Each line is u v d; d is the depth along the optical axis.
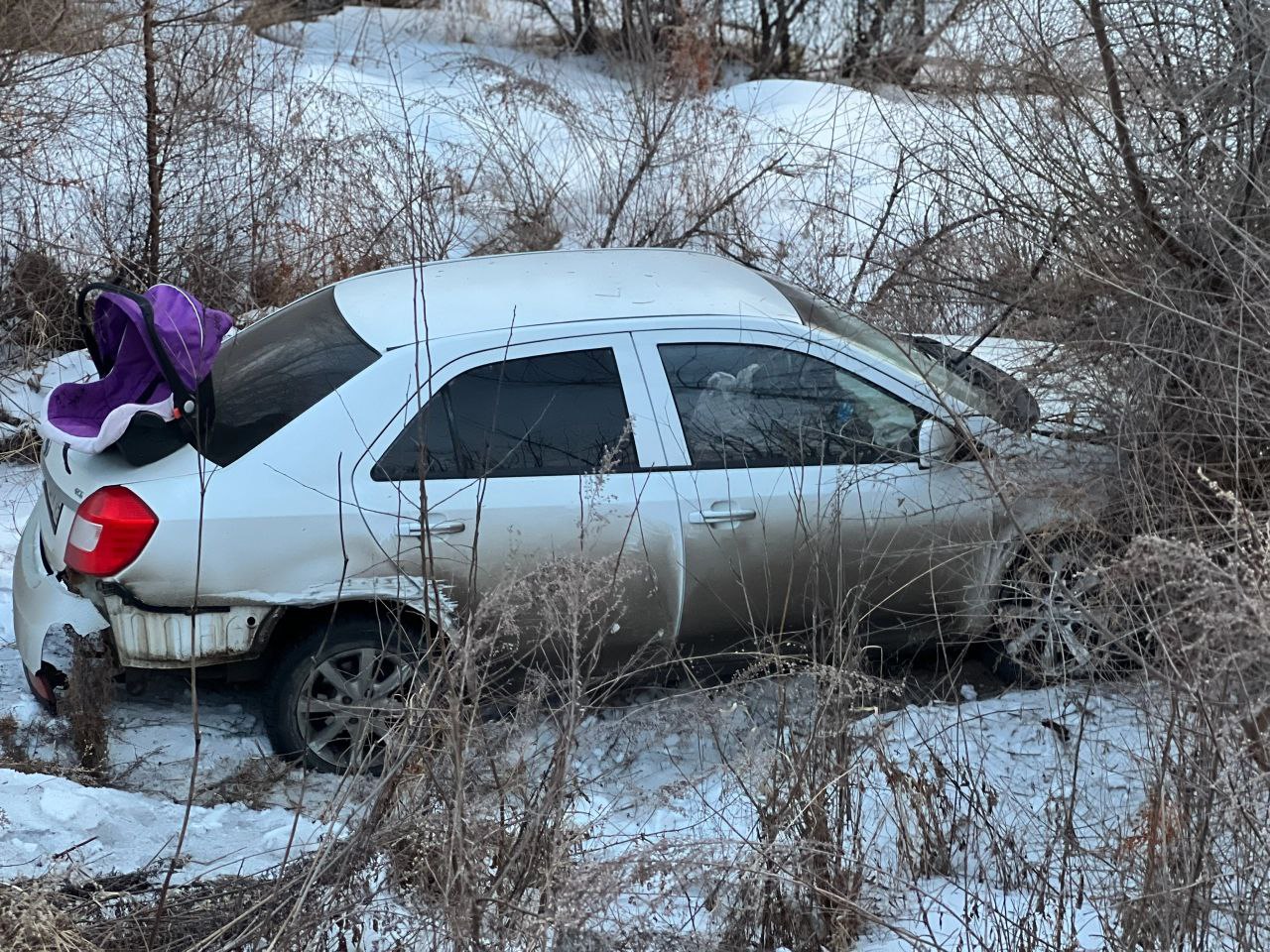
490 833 3.17
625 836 3.86
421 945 3.19
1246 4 5.15
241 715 4.92
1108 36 5.44
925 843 3.87
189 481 4.36
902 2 11.83
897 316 6.00
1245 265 4.84
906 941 3.41
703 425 4.69
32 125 7.90
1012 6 5.84
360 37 13.63
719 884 3.35
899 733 4.56
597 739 4.45
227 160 8.44
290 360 4.75
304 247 8.51
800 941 3.44
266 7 12.04
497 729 3.53
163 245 8.22
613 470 4.59
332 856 3.22
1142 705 3.74
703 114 9.88
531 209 9.17
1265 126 5.20
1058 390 5.10
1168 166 5.33
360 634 4.50
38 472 7.12
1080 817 4.00
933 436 4.66
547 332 4.66
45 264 7.93
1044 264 5.68
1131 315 5.07
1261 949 3.16
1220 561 4.09
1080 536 4.61
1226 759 3.18
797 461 4.71
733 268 5.43
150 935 3.22
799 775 3.58
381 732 4.32
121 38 8.23
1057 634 4.64
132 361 4.63
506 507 4.49
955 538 4.73
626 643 4.68
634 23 12.80
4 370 7.70
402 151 9.02
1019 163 5.69
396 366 4.55
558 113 10.15
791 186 9.34
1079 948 3.32
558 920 2.85
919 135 7.94
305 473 4.42
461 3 14.79
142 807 4.21
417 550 4.44
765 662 4.18
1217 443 4.72
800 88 12.34
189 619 4.36
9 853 3.83
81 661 4.49
